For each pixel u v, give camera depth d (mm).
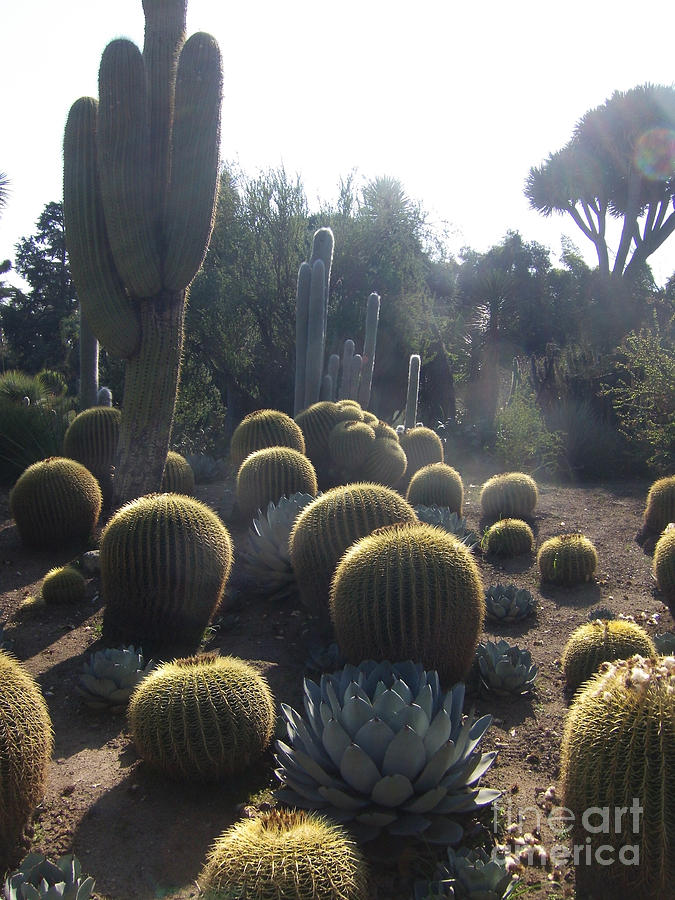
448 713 3256
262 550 5961
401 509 5211
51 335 38906
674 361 12352
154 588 4871
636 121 20938
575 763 2764
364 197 18594
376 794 3045
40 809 3346
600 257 23203
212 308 16172
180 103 6312
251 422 8484
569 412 13422
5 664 3182
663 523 8195
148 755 3549
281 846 2402
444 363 17578
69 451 8531
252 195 17281
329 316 17297
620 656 4441
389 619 4051
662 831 2502
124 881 2863
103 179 6148
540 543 8359
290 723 3492
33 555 6984
